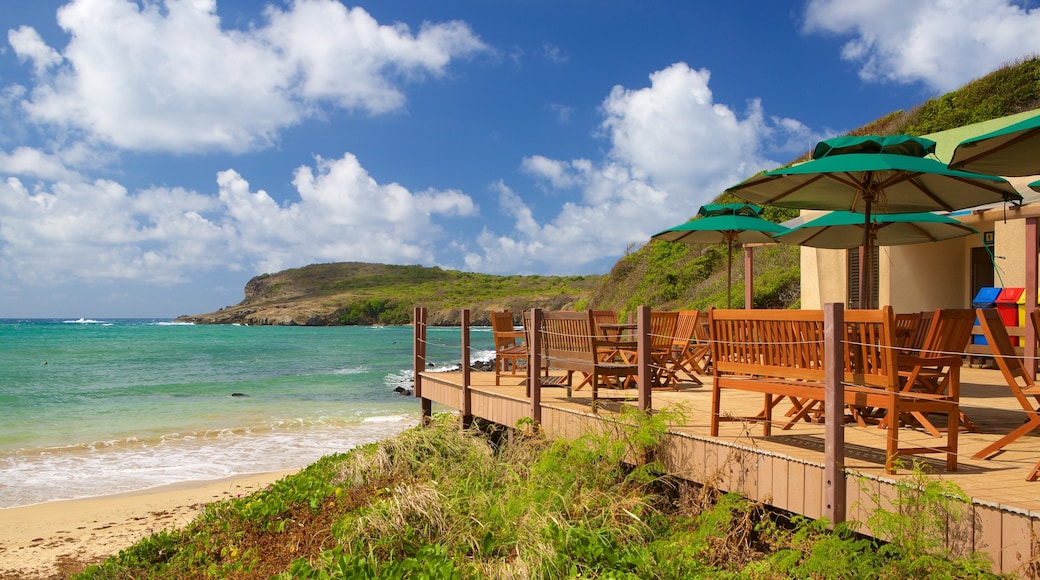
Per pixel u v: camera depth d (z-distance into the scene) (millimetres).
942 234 8898
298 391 23594
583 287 147500
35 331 89125
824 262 15617
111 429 15609
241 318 155375
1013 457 4406
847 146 5773
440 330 106812
